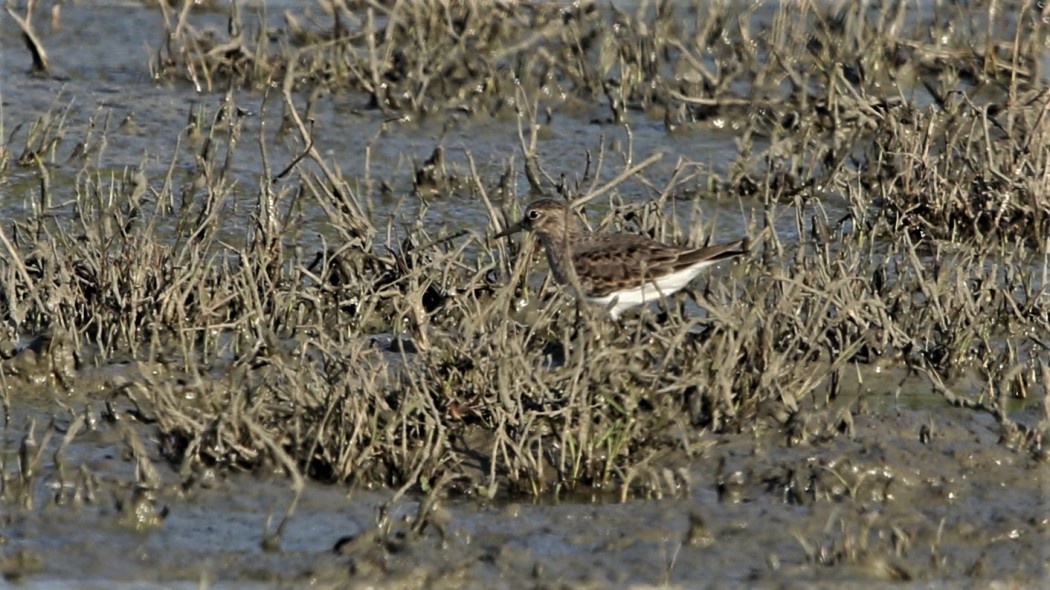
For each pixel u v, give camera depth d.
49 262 13.91
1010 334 14.24
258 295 13.77
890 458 11.48
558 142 20.17
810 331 12.96
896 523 10.75
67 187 17.97
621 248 14.12
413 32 22.12
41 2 24.86
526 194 18.23
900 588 9.86
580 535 10.46
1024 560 10.27
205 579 9.84
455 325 14.08
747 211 18.08
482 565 10.01
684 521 10.69
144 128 19.95
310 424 11.49
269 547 10.22
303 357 12.05
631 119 21.09
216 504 10.80
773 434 11.95
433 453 11.09
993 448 11.74
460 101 20.89
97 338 13.37
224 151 19.22
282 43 22.23
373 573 9.85
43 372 12.71
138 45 23.33
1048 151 17.14
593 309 12.70
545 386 11.41
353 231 15.17
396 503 10.86
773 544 10.41
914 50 22.56
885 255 15.94
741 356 12.48
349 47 21.66
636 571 9.99
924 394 13.04
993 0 22.08
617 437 11.26
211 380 12.55
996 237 17.02
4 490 10.82
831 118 20.39
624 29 23.23
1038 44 22.06
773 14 23.73
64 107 20.58
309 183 15.39
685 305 14.95
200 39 22.62
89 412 11.95
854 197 17.12
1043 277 14.63
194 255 14.08
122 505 10.57
